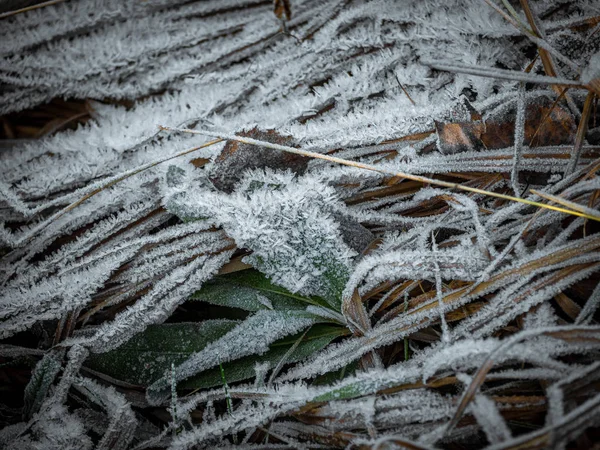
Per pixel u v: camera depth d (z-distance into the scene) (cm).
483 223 63
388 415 59
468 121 64
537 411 58
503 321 60
